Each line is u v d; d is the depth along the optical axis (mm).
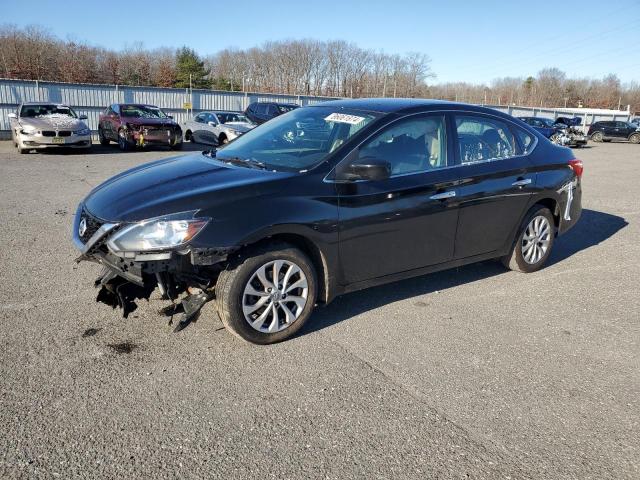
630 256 6074
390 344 3613
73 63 55406
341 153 3709
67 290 4312
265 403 2844
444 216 4195
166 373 3098
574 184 5379
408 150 4039
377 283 3977
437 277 5078
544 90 87125
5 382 2926
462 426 2721
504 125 4820
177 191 3334
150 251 3090
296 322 3590
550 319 4168
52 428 2553
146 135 16500
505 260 5148
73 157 14781
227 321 3352
